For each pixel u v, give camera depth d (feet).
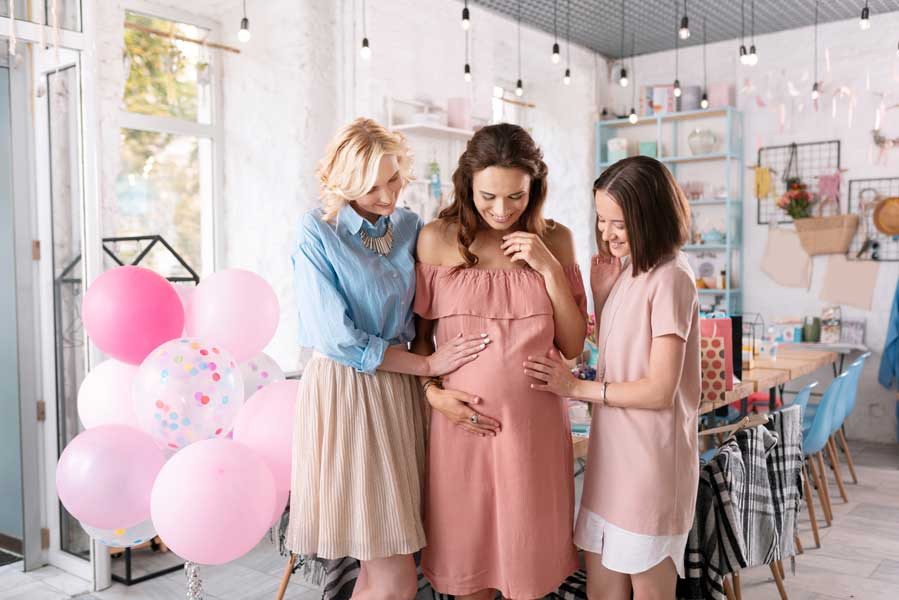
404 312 7.32
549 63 23.49
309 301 6.97
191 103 16.79
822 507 14.79
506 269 7.28
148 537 9.23
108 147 14.66
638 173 6.82
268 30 16.65
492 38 20.85
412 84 18.08
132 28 15.15
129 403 9.47
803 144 21.86
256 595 11.60
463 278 7.19
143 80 15.83
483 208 6.89
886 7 20.29
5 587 11.94
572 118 24.57
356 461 7.00
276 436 8.55
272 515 8.26
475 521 7.09
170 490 7.79
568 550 7.30
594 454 7.32
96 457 8.53
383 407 7.14
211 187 17.24
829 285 21.58
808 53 21.84
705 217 23.34
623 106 25.16
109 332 9.14
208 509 7.70
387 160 6.88
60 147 12.09
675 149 23.70
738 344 13.74
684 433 7.09
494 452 7.05
